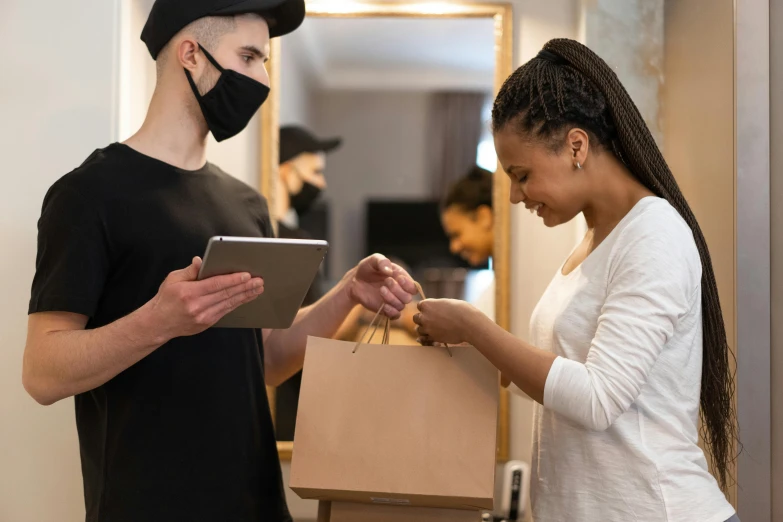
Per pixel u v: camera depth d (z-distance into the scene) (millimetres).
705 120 1884
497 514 2217
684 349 1323
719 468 1440
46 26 1974
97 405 1487
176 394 1463
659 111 2201
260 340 1701
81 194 1417
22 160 1961
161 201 1487
